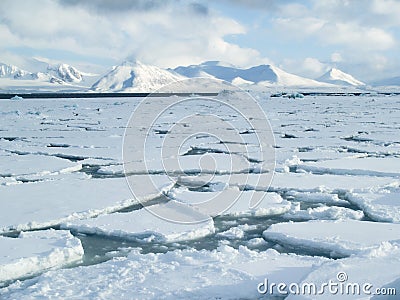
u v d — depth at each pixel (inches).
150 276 165.9
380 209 254.4
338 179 334.6
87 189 304.2
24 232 213.6
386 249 171.5
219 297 149.8
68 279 164.9
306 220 247.4
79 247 195.3
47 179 343.3
